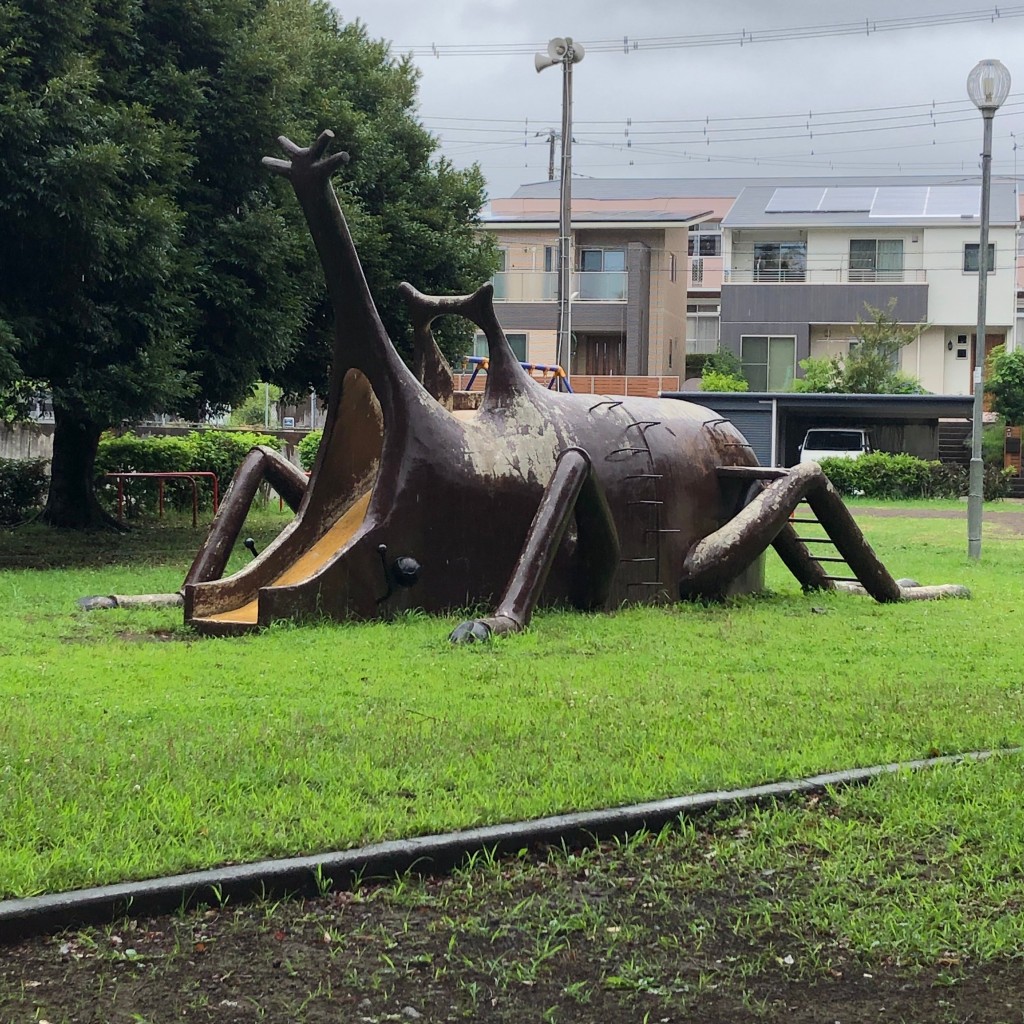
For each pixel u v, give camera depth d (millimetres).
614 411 12578
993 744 6816
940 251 44938
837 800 5820
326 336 21422
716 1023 3949
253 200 18031
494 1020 3941
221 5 17719
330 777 5785
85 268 15195
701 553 12656
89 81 14773
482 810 5379
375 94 23250
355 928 4508
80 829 5035
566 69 27375
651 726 6957
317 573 10578
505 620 10219
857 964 4332
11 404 19844
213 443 26281
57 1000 3975
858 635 10688
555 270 44188
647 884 4957
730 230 46000
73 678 8297
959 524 26328
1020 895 4836
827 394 36875
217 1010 3951
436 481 11047
